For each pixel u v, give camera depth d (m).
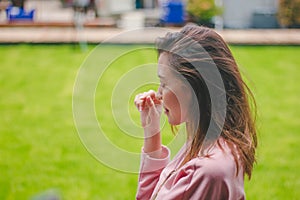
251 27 12.77
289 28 12.66
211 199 1.37
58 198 1.79
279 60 9.66
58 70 8.91
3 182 4.61
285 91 7.71
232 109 1.46
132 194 4.34
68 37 11.05
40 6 16.64
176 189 1.41
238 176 1.43
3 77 8.52
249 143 1.48
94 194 4.34
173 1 12.86
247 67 9.12
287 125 6.20
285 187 4.45
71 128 6.12
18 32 11.71
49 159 5.16
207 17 12.47
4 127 6.20
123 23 12.43
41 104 7.12
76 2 12.12
